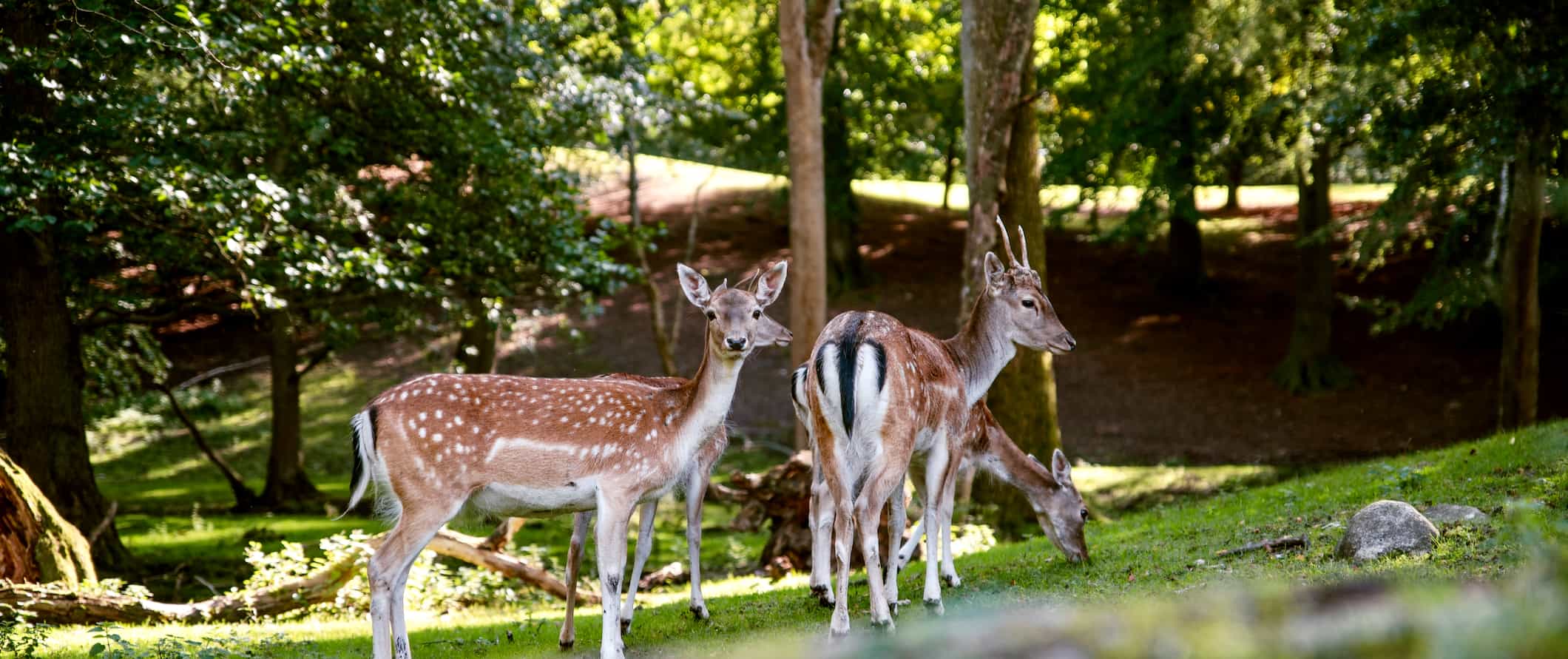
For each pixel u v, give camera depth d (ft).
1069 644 4.61
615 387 20.52
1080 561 26.45
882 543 31.45
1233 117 70.95
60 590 28.48
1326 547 22.22
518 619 28.89
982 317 24.90
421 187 47.62
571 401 19.92
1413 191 51.93
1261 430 73.72
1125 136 74.49
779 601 25.71
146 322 45.52
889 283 100.27
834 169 94.99
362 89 43.96
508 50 46.60
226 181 35.53
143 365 61.21
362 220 42.57
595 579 38.40
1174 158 74.38
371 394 84.99
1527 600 4.08
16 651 22.79
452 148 45.01
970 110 49.01
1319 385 79.41
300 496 63.00
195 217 37.55
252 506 61.62
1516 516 7.13
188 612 29.86
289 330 63.21
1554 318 84.07
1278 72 64.95
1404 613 4.22
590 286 48.34
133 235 42.16
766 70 89.66
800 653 5.84
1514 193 47.52
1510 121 41.57
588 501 20.16
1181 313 93.76
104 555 40.93
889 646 5.26
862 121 96.02
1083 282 101.40
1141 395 80.33
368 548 31.60
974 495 48.01
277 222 38.01
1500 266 54.39
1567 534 12.42
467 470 19.47
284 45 37.17
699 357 89.97
